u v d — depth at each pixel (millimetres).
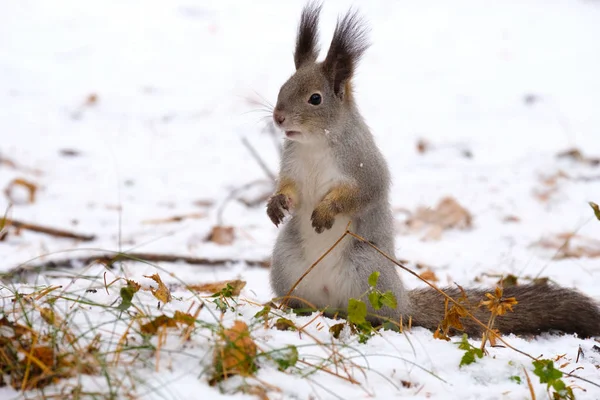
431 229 11914
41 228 11344
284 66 20375
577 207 13055
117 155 15297
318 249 7703
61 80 18578
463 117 17703
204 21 23297
